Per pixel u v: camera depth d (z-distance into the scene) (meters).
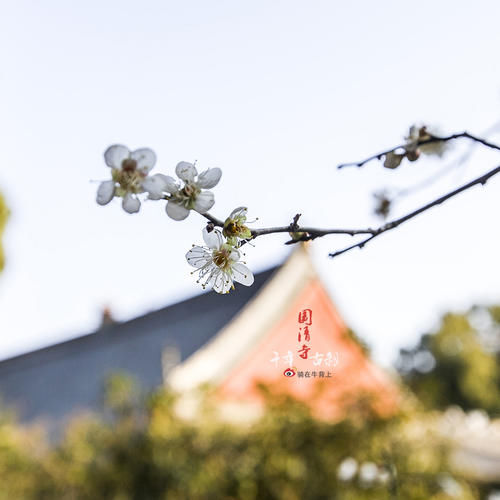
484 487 6.75
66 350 16.66
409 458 5.55
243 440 5.70
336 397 5.74
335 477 5.38
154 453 5.83
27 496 6.60
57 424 10.88
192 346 13.18
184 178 1.67
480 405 38.88
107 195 1.63
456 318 41.62
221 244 1.77
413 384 5.93
